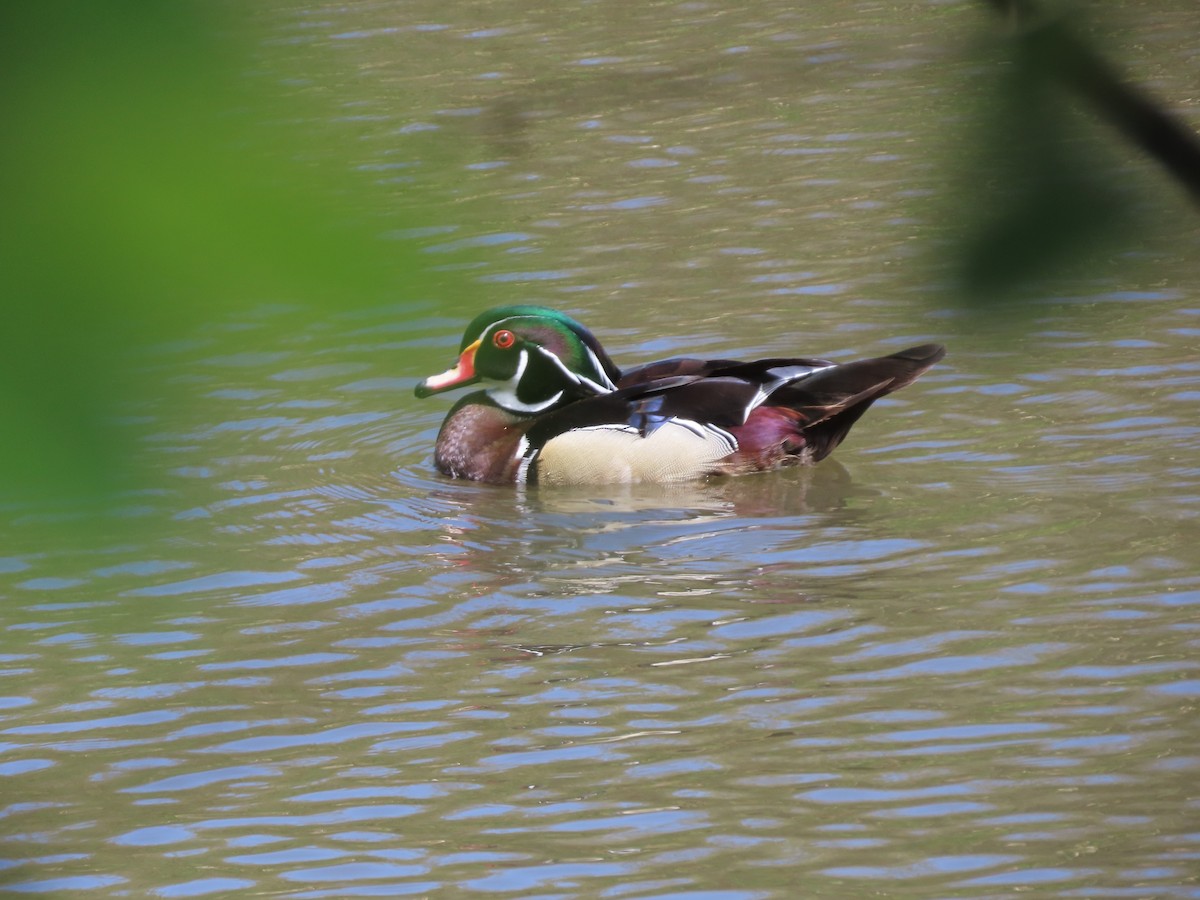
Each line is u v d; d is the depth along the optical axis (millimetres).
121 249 1458
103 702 12305
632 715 11664
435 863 9656
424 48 5934
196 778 11008
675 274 22781
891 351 19812
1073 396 17906
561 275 22984
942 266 1626
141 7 1461
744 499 16156
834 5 29562
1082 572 13617
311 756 11320
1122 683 11578
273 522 16016
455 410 17859
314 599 14164
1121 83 1632
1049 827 9617
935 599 13344
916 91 29125
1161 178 1602
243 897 9344
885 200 24688
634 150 27562
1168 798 9898
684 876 9305
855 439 17453
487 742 11359
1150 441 16516
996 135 1649
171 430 1980
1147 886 8844
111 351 1466
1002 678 11820
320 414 18969
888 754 10781
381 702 12109
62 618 13758
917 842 9555
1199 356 18578
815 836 9719
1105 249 1604
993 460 16453
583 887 9258
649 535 15375
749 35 28703
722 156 27156
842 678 12031
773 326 20797
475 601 13992
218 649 13148
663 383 17297
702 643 12844
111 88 1453
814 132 27875
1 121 1436
